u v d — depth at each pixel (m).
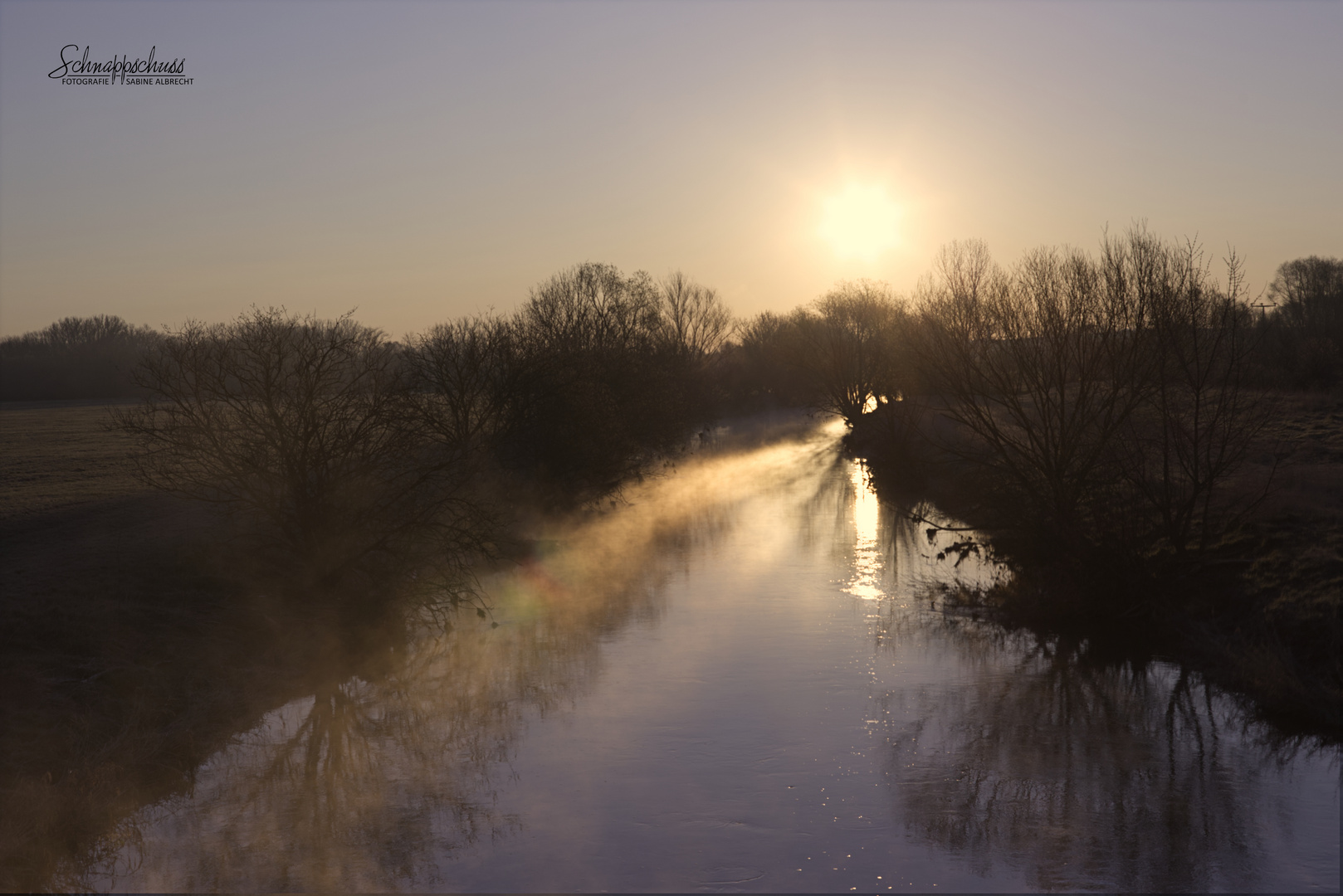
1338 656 15.64
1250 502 21.73
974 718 15.77
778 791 13.16
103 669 15.71
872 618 22.23
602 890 10.74
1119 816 12.35
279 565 21.98
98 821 12.03
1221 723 15.44
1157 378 20.67
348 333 20.53
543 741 15.09
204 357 19.89
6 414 73.62
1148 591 19.77
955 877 10.90
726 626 21.84
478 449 29.88
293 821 12.47
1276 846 11.47
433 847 11.70
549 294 61.31
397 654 19.91
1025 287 22.59
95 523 24.75
